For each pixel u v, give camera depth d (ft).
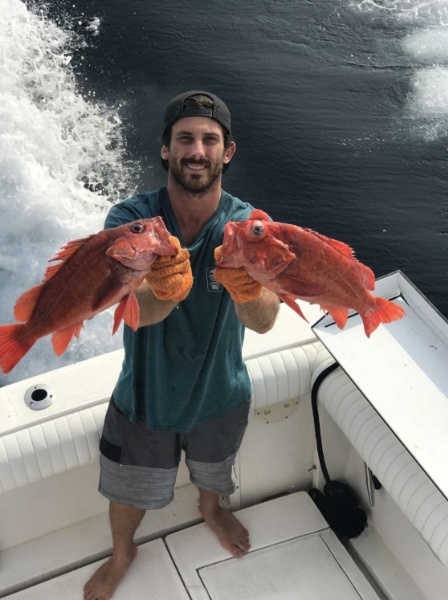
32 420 9.39
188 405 8.80
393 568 10.20
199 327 8.16
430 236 28.17
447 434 8.38
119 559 9.82
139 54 37.01
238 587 9.82
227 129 7.81
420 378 9.06
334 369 10.12
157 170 29.27
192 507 11.02
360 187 30.58
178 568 10.08
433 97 36.09
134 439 9.13
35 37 36.76
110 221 7.66
